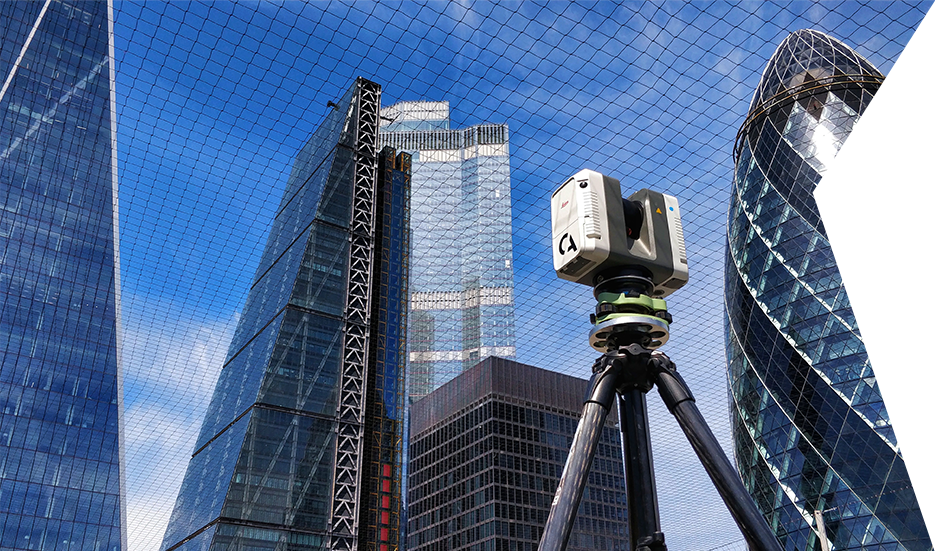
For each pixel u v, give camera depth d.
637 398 4.50
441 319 162.38
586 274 4.86
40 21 100.25
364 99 90.12
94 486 83.19
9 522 76.50
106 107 101.94
